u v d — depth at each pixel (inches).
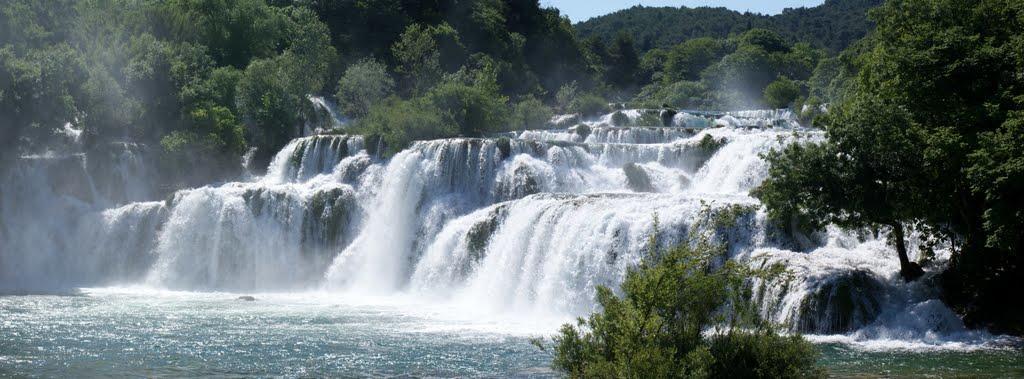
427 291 2290.8
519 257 2087.8
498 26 5669.3
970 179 1534.2
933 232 1679.4
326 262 2568.9
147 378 1284.4
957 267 1641.2
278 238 2571.4
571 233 1989.4
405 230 2544.3
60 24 3732.8
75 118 3056.1
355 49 4928.6
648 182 2476.6
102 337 1611.7
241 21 4101.9
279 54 4392.2
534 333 1674.5
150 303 2126.0
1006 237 1481.3
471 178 2561.5
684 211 1870.1
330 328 1729.8
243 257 2564.0
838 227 1828.2
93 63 3208.7
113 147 2864.2
